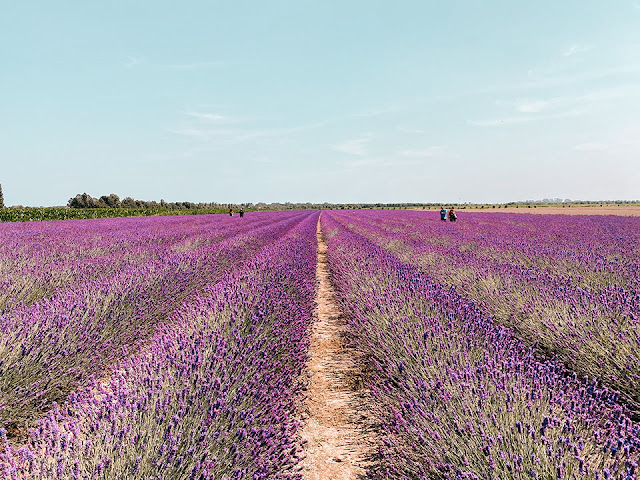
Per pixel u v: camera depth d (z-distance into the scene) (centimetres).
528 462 167
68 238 1031
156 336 347
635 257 695
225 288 434
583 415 200
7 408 241
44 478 147
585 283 514
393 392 269
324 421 282
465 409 205
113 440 171
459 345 287
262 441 203
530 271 570
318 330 505
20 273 509
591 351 311
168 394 207
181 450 179
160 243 1090
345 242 1089
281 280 521
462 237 1183
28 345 277
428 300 407
